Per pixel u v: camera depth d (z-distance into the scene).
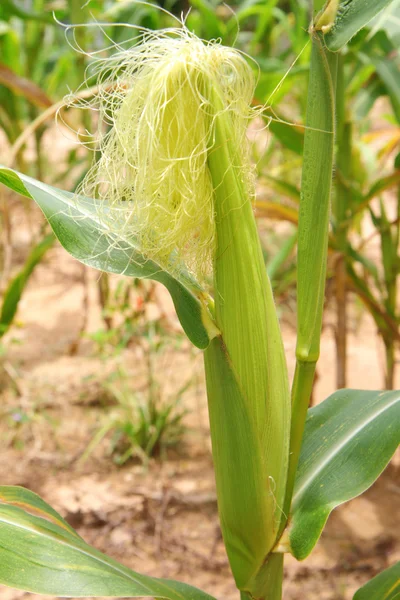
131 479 1.51
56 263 2.80
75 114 2.47
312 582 1.22
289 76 1.25
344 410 0.82
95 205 0.72
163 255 0.71
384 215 1.44
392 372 1.54
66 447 1.63
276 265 1.45
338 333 1.45
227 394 0.72
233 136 0.68
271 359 0.72
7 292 1.52
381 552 1.29
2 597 1.19
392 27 1.19
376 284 1.47
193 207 0.69
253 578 0.76
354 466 0.77
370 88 1.49
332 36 0.66
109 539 1.32
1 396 1.82
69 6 1.73
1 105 2.28
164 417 1.59
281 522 0.75
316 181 0.68
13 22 2.64
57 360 2.03
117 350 1.69
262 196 1.47
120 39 1.78
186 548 1.30
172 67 0.66
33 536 0.72
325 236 0.69
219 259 0.70
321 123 0.67
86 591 0.69
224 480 0.74
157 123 0.67
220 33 1.54
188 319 0.71
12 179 0.74
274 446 0.73
